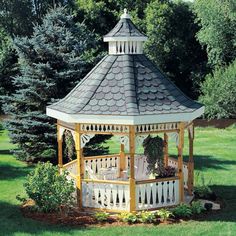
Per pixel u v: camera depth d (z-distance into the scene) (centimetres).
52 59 2217
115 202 1438
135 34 1501
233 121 4034
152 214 1387
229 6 3662
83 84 1515
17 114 2239
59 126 1576
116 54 1515
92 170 1698
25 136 2202
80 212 1455
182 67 4703
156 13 4438
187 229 1319
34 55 2227
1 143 2970
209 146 2762
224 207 1527
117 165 1830
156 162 1532
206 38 3912
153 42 4494
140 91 1423
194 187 1662
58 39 2234
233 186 1820
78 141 1434
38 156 2252
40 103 2192
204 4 3859
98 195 1458
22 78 2209
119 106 1380
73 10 4072
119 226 1347
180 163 1462
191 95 4819
